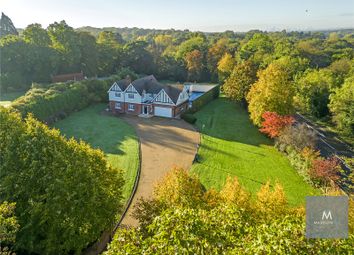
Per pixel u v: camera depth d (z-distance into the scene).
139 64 89.81
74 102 54.84
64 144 21.03
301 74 65.25
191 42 104.69
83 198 17.77
